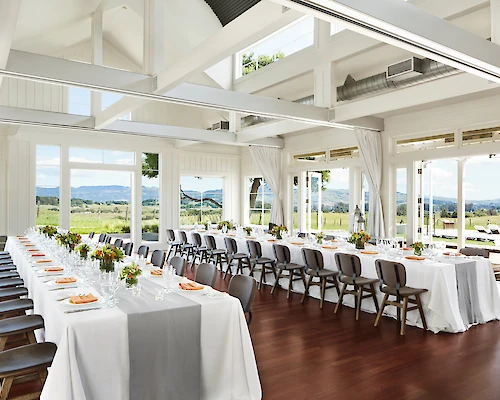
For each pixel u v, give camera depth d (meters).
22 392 3.06
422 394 3.11
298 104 6.56
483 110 6.66
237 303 2.99
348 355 3.89
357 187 9.07
